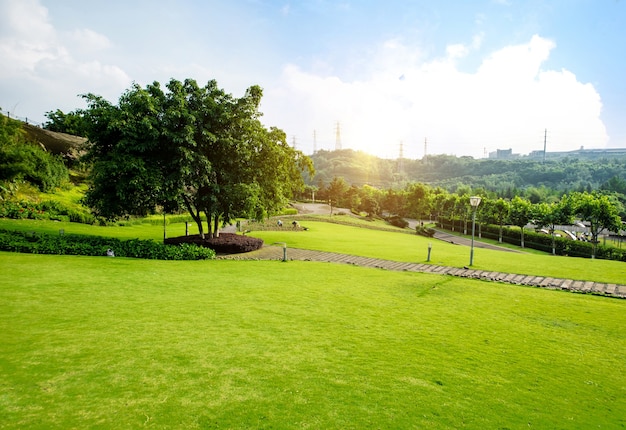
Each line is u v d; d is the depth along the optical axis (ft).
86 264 40.34
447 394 16.48
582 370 19.86
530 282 42.14
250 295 31.99
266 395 15.42
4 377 15.61
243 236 68.08
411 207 227.81
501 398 16.44
